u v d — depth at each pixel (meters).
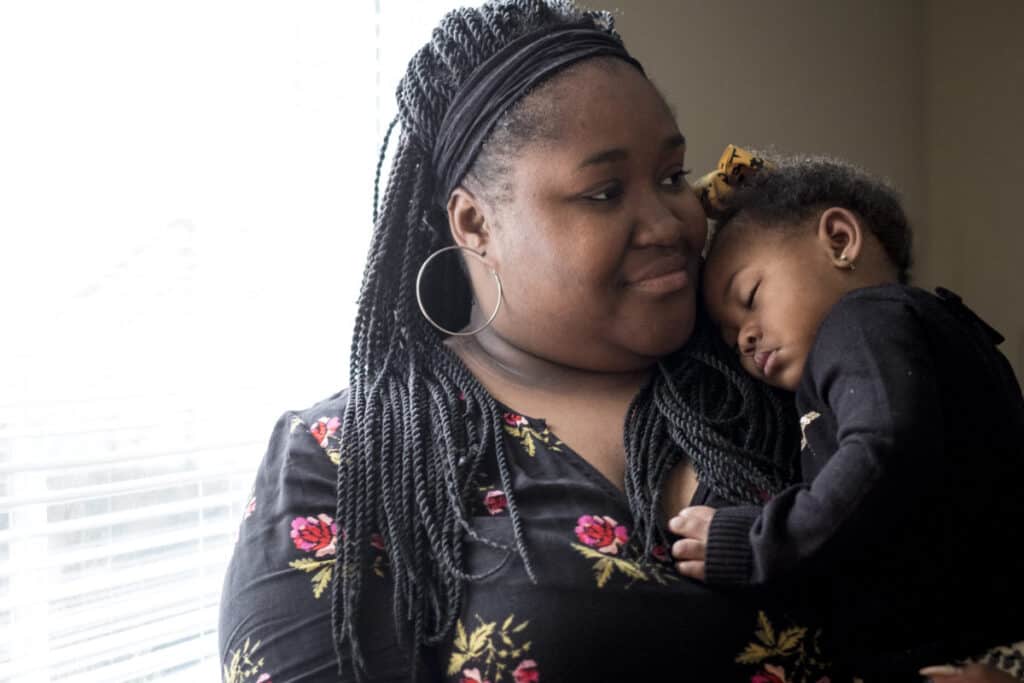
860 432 0.78
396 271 1.09
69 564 1.22
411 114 1.07
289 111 1.45
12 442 1.19
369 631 0.86
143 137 1.31
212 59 1.36
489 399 0.98
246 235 1.42
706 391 0.99
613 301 0.96
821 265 0.94
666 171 0.99
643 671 0.82
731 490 0.89
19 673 1.15
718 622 0.83
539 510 0.90
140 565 1.32
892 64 2.46
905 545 0.81
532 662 0.82
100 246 1.27
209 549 1.40
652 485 0.91
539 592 0.84
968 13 2.47
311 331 1.50
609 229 0.94
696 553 0.83
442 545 0.88
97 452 1.27
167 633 1.31
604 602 0.83
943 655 0.82
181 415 1.35
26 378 1.21
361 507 0.90
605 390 1.02
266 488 0.95
